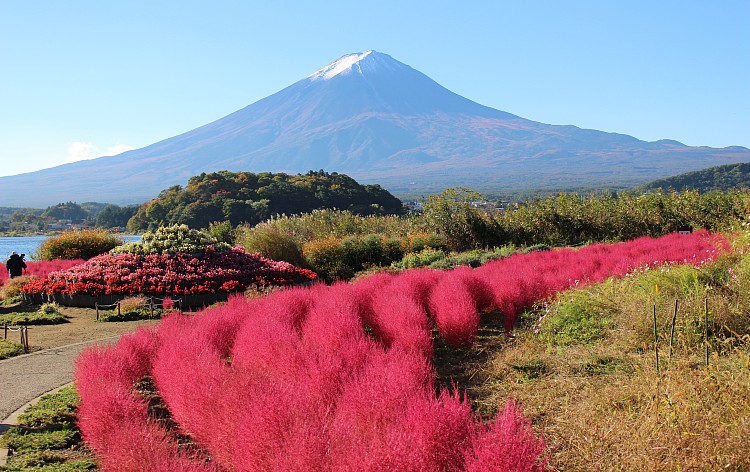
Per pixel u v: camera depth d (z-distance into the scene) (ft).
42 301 53.62
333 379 18.20
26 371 29.01
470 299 29.76
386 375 16.48
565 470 13.35
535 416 17.11
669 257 44.01
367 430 13.98
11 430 19.99
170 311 46.78
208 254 61.16
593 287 32.32
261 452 13.14
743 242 32.83
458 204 88.53
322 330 25.20
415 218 96.53
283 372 20.49
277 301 34.01
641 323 23.07
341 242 78.74
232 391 16.48
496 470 11.18
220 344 27.89
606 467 13.06
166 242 61.26
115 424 16.66
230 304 36.19
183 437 18.86
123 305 48.65
